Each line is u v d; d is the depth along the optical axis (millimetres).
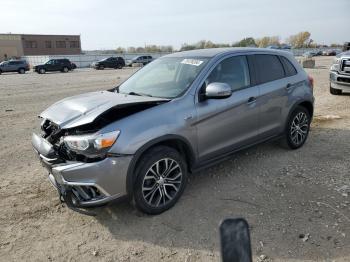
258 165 5078
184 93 4031
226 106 4305
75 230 3594
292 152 5598
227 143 4449
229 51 4672
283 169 4922
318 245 3189
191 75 4258
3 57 83062
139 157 3549
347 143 6031
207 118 4098
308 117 5824
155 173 3711
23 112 10133
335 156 5395
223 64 4477
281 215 3709
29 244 3375
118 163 3379
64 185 3434
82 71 37531
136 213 3854
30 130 7754
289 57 5555
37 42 87188
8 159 5727
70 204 3523
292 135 5586
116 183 3414
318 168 4930
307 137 6309
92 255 3195
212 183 4531
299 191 4238
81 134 3484
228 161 5250
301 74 5613
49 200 4223
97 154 3338
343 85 11102
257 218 3670
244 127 4633
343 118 7949
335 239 3264
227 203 4008
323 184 4406
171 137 3740
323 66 30547
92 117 3434
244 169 4949
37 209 4012
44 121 4086
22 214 3906
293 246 3191
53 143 3736
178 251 3213
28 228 3639
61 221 3762
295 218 3641
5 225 3693
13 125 8297
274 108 5059
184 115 3875
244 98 4547
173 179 3887
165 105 3828
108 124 3465
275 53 5316
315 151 5645
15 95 14688
